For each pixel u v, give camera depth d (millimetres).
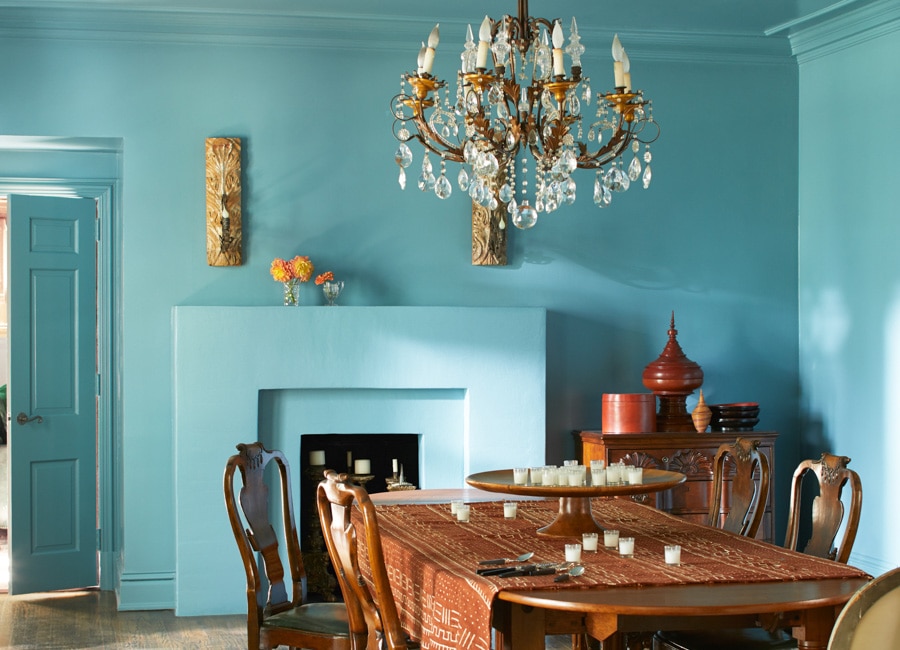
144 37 5262
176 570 5129
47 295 5566
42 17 5141
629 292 5754
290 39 5387
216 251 5270
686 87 5820
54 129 5207
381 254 5492
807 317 5883
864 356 5391
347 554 2629
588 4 5184
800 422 5938
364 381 5277
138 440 5254
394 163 5500
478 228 5512
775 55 5863
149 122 5285
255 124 5375
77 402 5660
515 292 5629
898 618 1905
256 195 5371
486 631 2375
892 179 5176
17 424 5488
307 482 5582
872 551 5344
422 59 3109
